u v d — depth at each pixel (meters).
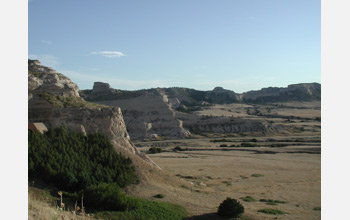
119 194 28.77
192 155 80.88
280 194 39.56
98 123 42.16
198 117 156.00
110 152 37.97
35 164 30.53
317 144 97.75
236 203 29.67
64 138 36.16
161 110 147.50
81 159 34.47
